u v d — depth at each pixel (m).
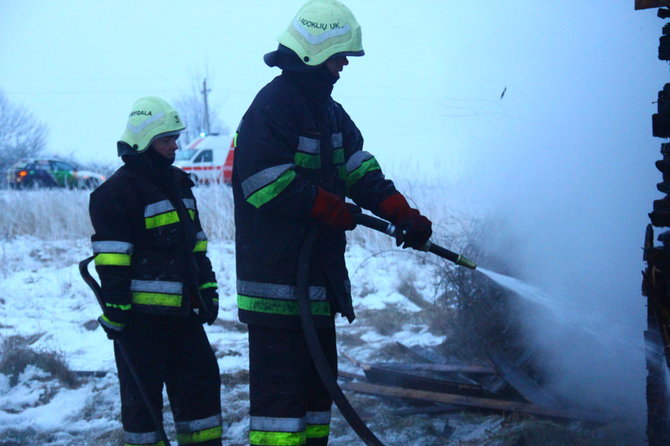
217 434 3.47
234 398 4.61
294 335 2.86
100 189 3.31
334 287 2.90
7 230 11.13
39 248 9.98
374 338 5.91
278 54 2.90
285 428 2.83
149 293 3.32
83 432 4.17
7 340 5.78
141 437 3.33
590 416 3.77
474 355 4.72
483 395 4.23
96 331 6.30
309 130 2.87
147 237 3.34
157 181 3.41
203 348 3.51
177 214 3.41
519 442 3.52
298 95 2.87
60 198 12.21
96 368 5.27
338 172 3.04
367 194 3.06
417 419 4.05
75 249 10.01
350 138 3.12
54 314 6.88
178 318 3.46
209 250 9.70
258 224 2.88
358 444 3.80
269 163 2.74
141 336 3.34
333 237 2.94
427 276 7.72
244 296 2.89
